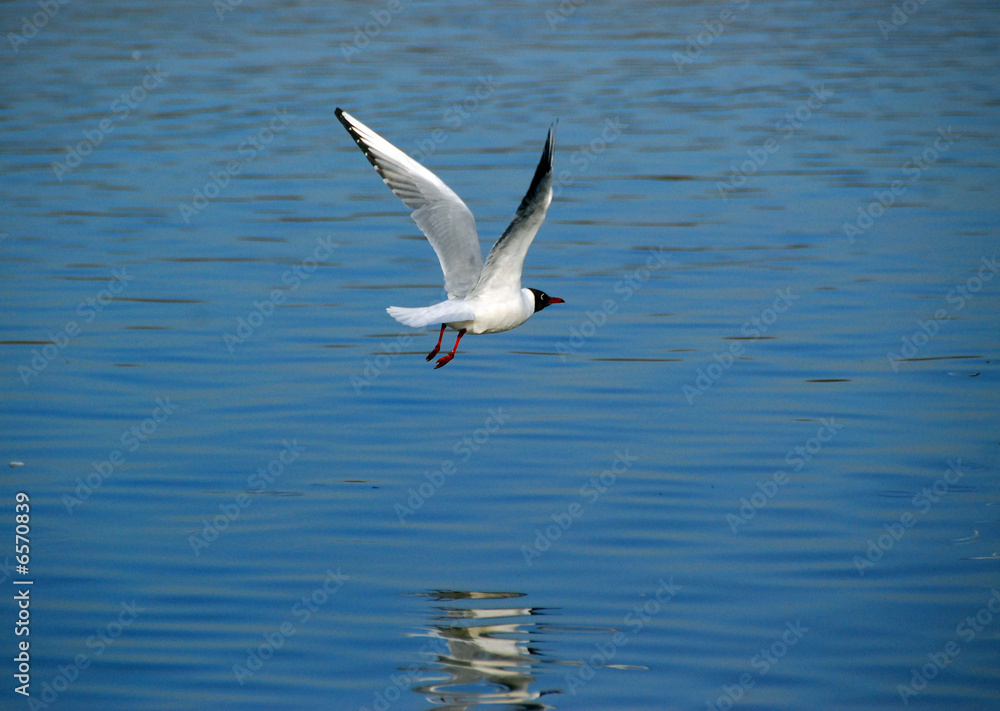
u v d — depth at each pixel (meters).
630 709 9.18
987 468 13.41
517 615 10.55
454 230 11.87
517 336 18.33
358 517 12.41
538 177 10.63
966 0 58.75
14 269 21.34
